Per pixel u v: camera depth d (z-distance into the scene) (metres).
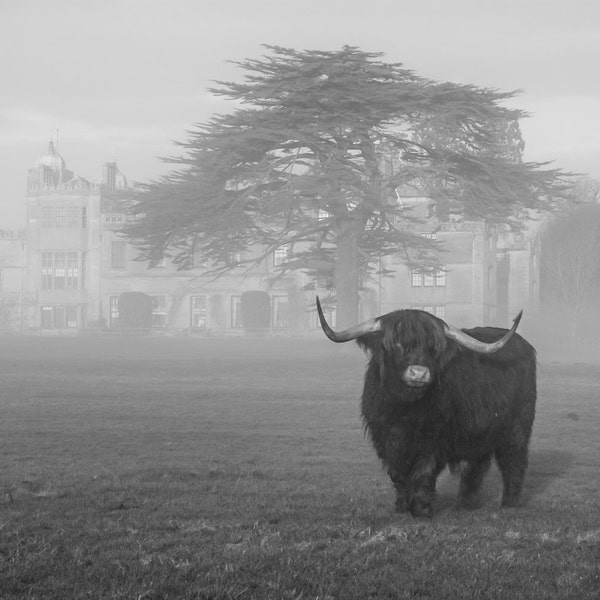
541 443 27.17
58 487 17.77
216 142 72.62
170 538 12.81
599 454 24.88
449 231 120.69
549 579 10.86
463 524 14.09
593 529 14.09
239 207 76.31
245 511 15.39
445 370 14.19
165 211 77.12
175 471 20.27
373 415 14.41
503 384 15.37
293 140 73.31
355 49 73.00
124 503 15.90
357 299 80.38
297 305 130.12
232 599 9.84
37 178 148.12
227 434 28.59
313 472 20.59
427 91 72.31
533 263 129.50
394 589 10.33
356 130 73.31
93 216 143.75
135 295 135.00
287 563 11.27
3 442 25.69
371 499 16.72
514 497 16.09
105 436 27.59
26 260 146.88
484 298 121.00
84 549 11.95
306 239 82.50
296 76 71.19
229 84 72.25
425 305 121.88
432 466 14.33
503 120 74.81
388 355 13.83
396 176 77.81
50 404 38.84
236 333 129.25
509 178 75.38
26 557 11.37
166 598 9.81
